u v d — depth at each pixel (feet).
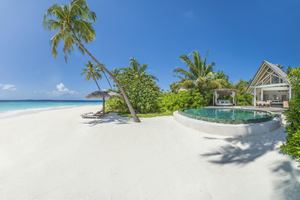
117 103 76.13
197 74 100.94
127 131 37.19
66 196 14.62
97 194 14.88
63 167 20.03
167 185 16.20
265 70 69.97
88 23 47.88
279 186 15.47
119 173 18.56
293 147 15.65
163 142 29.12
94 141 30.12
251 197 14.14
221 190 15.24
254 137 30.04
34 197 14.51
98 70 93.71
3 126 45.29
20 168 19.89
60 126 44.27
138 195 14.71
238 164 20.21
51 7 44.75
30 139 32.19
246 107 72.13
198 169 19.27
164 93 87.10
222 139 29.81
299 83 16.24
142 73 87.30
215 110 63.31
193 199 14.08
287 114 17.40
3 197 14.55
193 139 30.40
